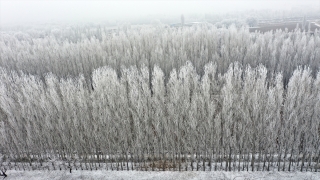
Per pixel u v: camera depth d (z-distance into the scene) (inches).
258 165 1115.9
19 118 1181.1
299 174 1079.6
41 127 1225.4
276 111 1079.0
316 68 2028.8
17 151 1222.3
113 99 1182.3
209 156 1190.9
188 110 1141.1
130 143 1190.9
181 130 1155.9
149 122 1161.4
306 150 1080.8
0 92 1222.9
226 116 1082.1
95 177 1132.5
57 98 1202.6
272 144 1085.1
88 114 1185.4
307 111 1049.5
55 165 1241.4
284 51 2192.4
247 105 1109.7
